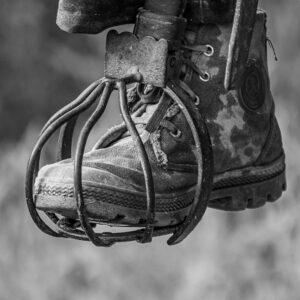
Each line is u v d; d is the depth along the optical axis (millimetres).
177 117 6301
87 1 6152
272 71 18188
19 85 24203
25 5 24109
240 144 6570
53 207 6043
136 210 6105
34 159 6043
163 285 14359
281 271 13445
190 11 6324
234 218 14406
